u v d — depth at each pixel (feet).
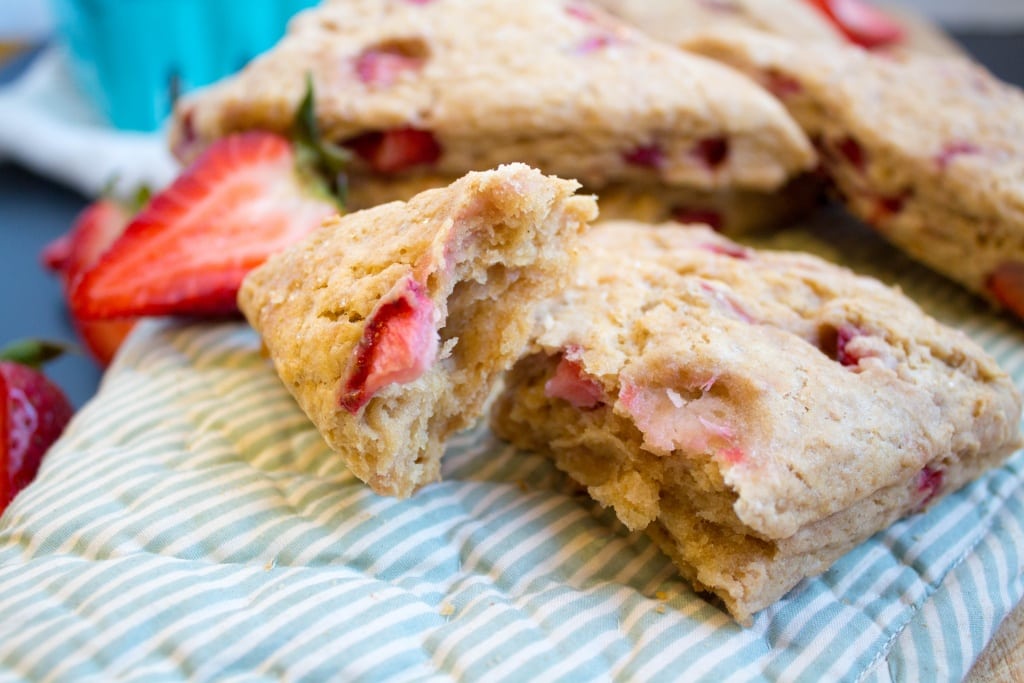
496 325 0.55
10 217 0.93
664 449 0.53
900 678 0.52
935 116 0.73
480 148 0.71
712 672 0.50
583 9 0.78
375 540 0.53
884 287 0.62
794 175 0.76
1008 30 1.13
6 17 1.18
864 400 0.54
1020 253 0.69
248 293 0.58
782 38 0.86
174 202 0.66
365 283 0.52
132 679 0.47
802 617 0.53
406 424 0.54
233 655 0.48
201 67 0.97
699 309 0.57
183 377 0.62
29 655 0.48
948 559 0.56
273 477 0.56
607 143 0.71
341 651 0.49
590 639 0.51
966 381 0.57
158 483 0.55
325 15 0.76
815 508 0.51
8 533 0.54
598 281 0.59
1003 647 0.55
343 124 0.69
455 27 0.74
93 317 0.64
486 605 0.52
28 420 0.61
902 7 1.14
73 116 1.01
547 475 0.59
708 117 0.71
